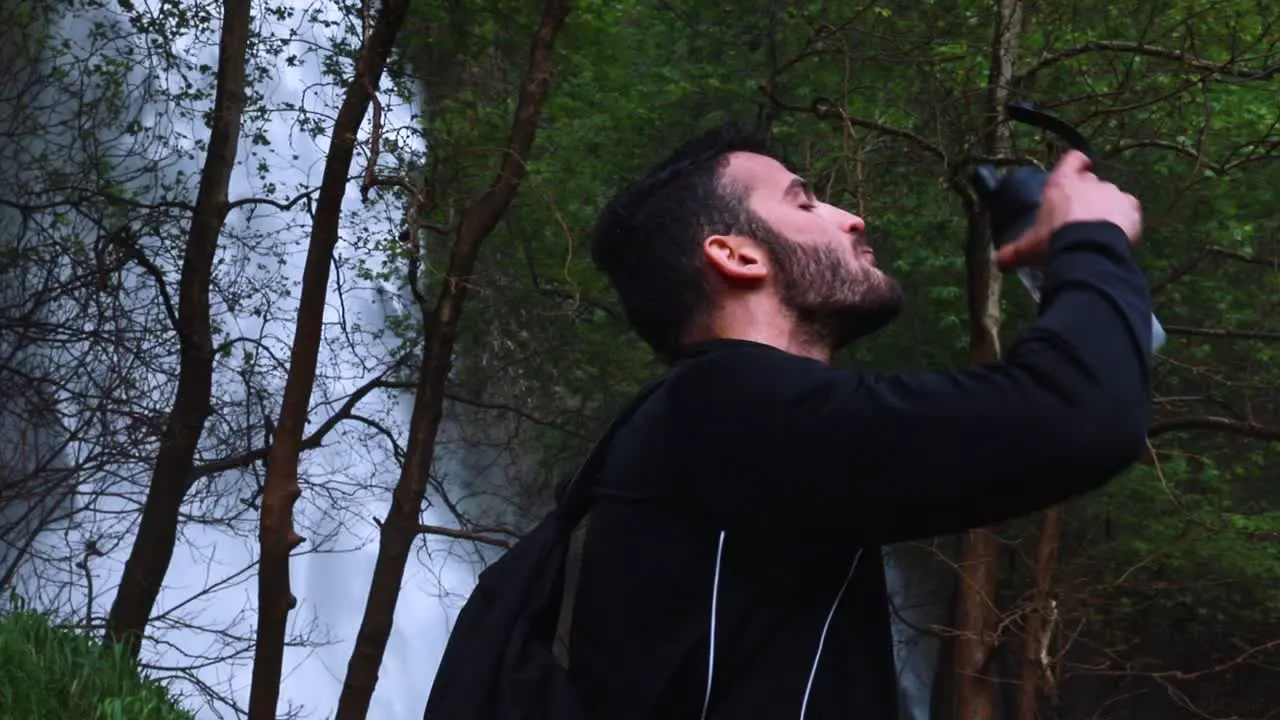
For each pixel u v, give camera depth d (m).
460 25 10.66
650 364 13.70
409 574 19.09
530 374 14.20
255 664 7.83
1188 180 9.62
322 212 7.73
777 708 1.30
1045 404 1.17
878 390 1.25
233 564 17.66
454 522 18.86
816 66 11.90
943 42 9.11
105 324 11.71
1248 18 8.88
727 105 13.38
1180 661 14.48
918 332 13.30
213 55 16.67
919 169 10.47
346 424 17.11
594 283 11.64
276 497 7.75
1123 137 9.02
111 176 12.91
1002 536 10.47
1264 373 11.99
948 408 1.19
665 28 14.12
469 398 14.80
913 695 17.94
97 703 6.75
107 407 11.34
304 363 7.78
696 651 1.32
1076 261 1.25
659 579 1.35
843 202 8.99
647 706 1.35
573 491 1.49
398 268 12.37
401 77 10.41
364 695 8.85
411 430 9.08
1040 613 9.18
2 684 6.50
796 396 1.27
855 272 1.44
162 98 14.79
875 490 1.22
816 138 11.62
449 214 9.48
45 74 12.44
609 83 13.41
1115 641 12.03
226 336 13.48
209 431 12.55
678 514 1.35
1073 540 12.50
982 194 1.41
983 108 8.98
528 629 1.45
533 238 12.81
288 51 18.70
